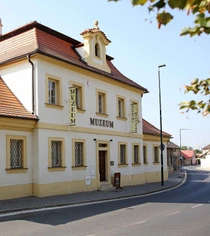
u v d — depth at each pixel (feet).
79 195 60.34
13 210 42.57
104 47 78.69
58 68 63.26
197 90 9.71
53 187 59.31
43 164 57.72
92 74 71.97
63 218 37.83
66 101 64.49
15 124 54.29
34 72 58.80
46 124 59.11
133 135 87.76
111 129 78.18
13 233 30.30
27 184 56.24
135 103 90.48
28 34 65.98
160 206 47.91
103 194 62.85
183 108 9.86
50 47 65.46
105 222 35.29
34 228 32.48
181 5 6.07
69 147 64.34
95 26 77.15
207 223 34.37
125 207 46.88
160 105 92.94
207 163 277.64
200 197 60.18
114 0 6.05
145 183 94.32
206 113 9.68
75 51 74.23
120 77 85.20
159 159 106.83
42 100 58.95
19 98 60.29
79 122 67.62
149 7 6.02
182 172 176.14
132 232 30.12
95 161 71.31
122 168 81.71
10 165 54.34
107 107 77.46
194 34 6.50
